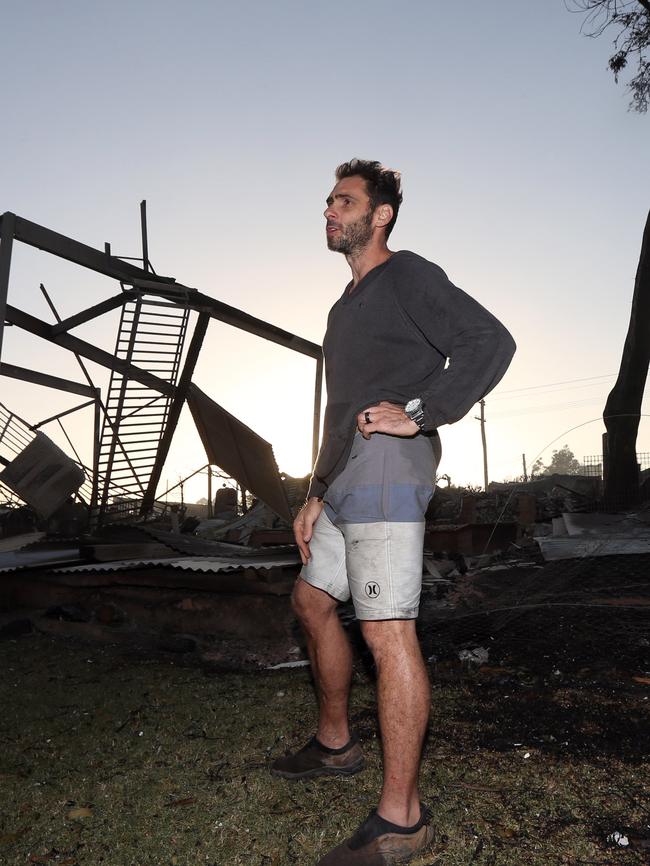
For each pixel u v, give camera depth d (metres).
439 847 1.91
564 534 8.04
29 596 5.86
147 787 2.39
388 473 2.02
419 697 1.93
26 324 8.49
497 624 4.84
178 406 9.09
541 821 2.04
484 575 7.51
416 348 2.12
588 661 4.00
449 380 1.94
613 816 2.06
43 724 3.15
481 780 2.33
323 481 2.21
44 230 8.04
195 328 9.23
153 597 5.30
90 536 7.84
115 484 8.84
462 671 3.95
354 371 2.16
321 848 1.94
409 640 1.98
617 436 14.58
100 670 4.21
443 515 14.91
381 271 2.18
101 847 1.99
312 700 3.35
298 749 2.67
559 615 4.91
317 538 2.32
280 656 4.50
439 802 2.17
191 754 2.69
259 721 3.06
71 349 8.71
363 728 2.91
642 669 3.83
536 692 3.43
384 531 1.99
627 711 3.08
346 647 2.37
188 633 5.04
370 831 1.87
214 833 2.04
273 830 2.04
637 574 5.59
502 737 2.76
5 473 9.30
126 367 8.64
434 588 6.82
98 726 3.10
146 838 2.03
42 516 9.62
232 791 2.31
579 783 2.29
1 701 3.54
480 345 1.95
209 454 9.21
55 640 5.11
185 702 3.44
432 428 1.95
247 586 4.93
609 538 6.60
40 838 2.06
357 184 2.28
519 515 12.20
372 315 2.14
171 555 6.05
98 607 5.48
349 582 2.08
